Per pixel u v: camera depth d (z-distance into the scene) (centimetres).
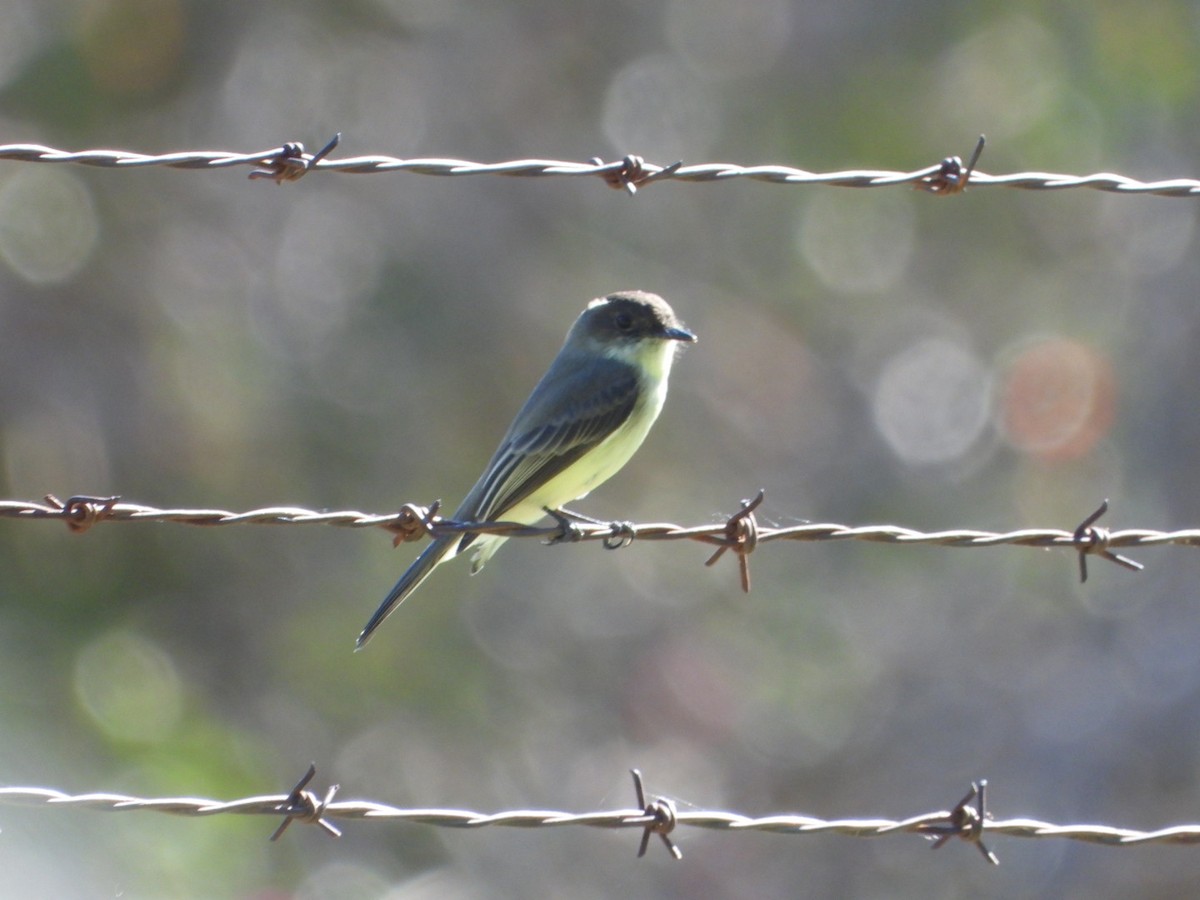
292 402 1667
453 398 1725
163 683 1520
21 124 1658
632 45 1888
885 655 1667
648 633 1684
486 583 1655
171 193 1700
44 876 1173
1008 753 1582
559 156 1845
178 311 1661
